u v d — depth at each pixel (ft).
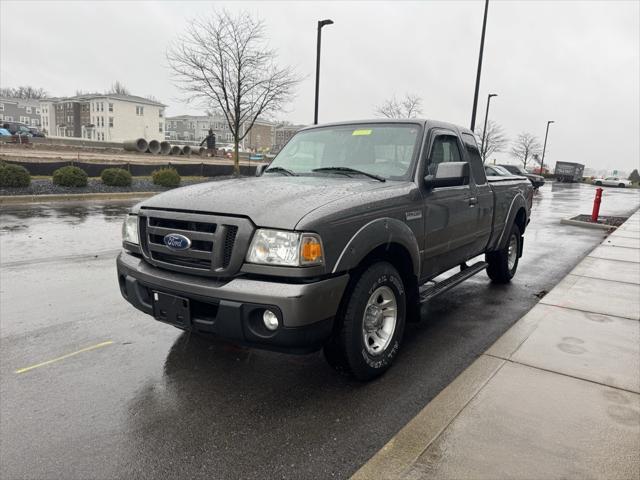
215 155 142.92
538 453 8.53
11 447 8.94
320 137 15.55
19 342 13.88
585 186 165.78
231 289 9.47
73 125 297.12
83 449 8.91
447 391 10.74
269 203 10.02
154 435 9.38
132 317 16.10
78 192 54.19
